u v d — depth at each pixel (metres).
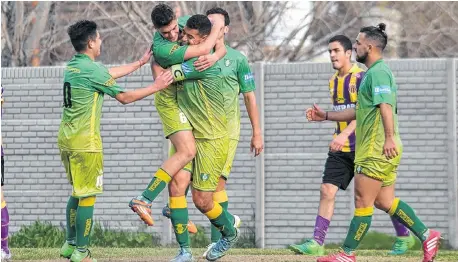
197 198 21.81
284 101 36.56
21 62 52.34
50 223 37.38
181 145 21.36
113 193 37.12
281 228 36.47
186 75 20.97
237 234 22.64
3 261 24.12
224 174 24.03
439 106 35.94
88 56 21.19
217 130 21.55
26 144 37.66
